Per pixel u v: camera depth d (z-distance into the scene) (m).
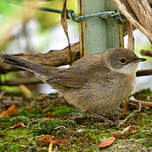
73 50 9.55
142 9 6.92
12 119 8.08
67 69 8.18
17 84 12.03
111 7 7.75
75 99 7.99
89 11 7.90
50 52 10.17
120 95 7.46
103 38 8.14
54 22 13.76
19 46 13.84
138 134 6.02
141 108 8.42
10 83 12.07
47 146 5.89
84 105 7.84
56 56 10.04
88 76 7.59
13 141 6.30
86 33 8.19
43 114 8.95
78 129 6.99
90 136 6.25
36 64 8.86
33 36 14.08
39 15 13.51
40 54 10.22
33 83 11.95
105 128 6.97
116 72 7.45
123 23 8.09
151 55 9.31
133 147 5.31
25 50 13.88
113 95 7.39
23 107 10.45
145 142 5.50
